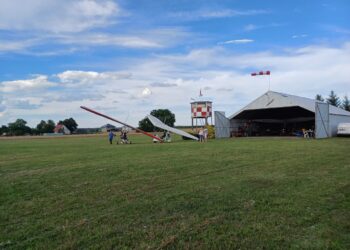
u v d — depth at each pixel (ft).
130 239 16.94
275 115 167.02
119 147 86.12
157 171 38.11
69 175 37.09
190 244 16.16
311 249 15.31
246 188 27.61
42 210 22.75
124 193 27.09
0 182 34.19
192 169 38.93
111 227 18.74
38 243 16.67
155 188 28.71
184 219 19.89
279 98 127.54
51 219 20.58
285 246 15.69
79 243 16.52
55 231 18.34
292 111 156.46
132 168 41.16
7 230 18.75
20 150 86.02
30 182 33.58
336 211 20.72
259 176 33.06
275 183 29.48
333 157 47.70
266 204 22.57
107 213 21.52
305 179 30.94
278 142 89.40
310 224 18.52
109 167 42.73
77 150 79.05
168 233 17.61
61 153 70.64
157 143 103.45
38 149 88.69
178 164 43.78
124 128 112.78
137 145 93.71
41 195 27.35
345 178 30.96
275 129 174.19
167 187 28.99
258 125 163.22
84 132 435.53
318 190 26.25
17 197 26.86
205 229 18.08
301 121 169.58
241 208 21.84
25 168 45.06
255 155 52.95
